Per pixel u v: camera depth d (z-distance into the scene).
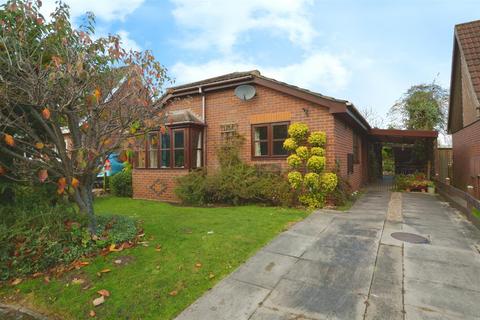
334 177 7.30
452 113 11.47
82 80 3.87
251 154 9.04
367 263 3.64
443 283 3.07
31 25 3.69
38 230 3.73
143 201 9.52
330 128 7.77
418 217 6.25
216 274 3.35
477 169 7.95
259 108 8.98
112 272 3.39
